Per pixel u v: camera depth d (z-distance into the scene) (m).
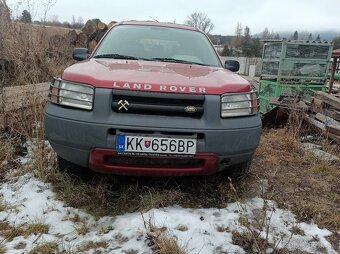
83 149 2.71
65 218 2.67
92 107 2.70
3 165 3.47
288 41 6.95
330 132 4.89
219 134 2.73
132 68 3.13
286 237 2.51
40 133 3.61
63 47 7.63
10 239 2.38
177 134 2.70
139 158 2.74
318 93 5.57
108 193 3.03
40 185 3.15
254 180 3.49
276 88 7.14
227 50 53.41
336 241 2.51
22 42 5.33
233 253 2.28
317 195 3.25
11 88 4.41
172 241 2.24
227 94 2.85
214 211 2.82
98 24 12.09
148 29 4.34
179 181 3.28
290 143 4.55
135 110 2.69
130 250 2.26
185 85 2.79
